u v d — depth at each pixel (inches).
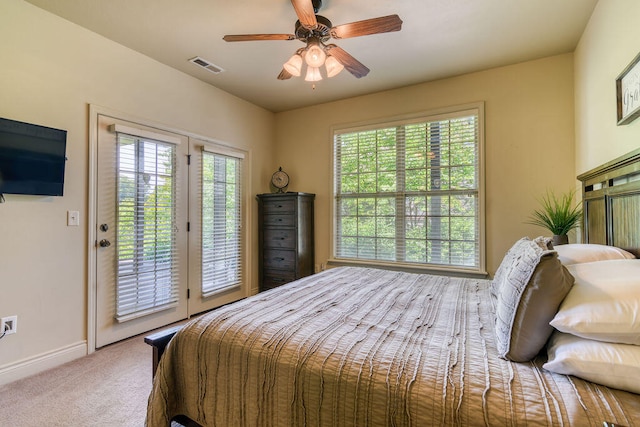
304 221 154.9
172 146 120.9
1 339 78.6
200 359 52.6
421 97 135.6
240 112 152.9
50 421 65.0
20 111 81.3
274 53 109.8
